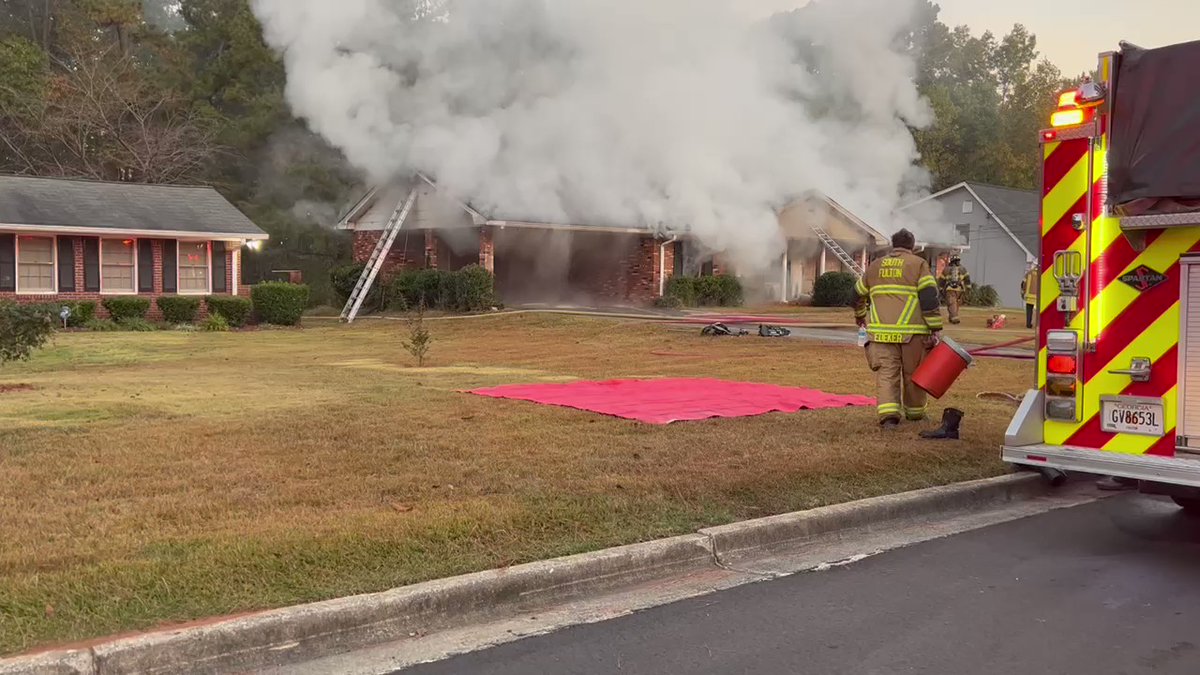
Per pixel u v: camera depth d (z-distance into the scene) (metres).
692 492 5.86
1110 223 5.41
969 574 4.98
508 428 7.80
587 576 4.61
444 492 5.68
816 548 5.44
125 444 6.96
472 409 8.80
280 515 5.11
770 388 10.68
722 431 7.80
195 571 4.21
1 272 21.94
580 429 7.79
